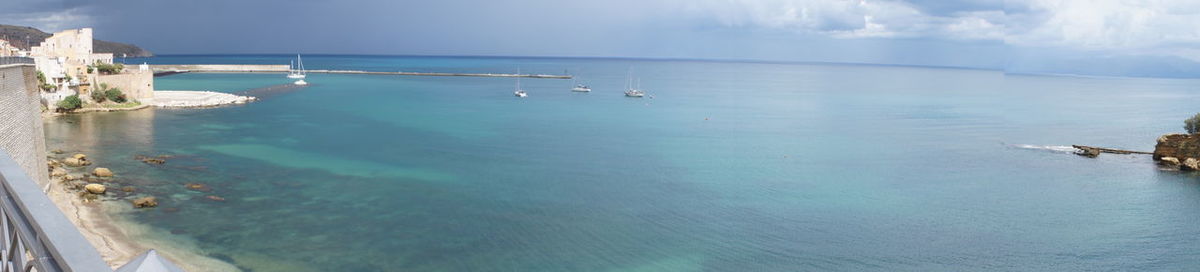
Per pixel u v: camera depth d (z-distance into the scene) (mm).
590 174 60500
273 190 49625
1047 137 95938
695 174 61844
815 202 52188
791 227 45188
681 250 40156
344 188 51406
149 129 78688
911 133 97688
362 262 35688
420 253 37531
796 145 82875
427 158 65750
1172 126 117062
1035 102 173500
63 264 4930
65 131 74625
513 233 41969
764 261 38719
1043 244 43438
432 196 50094
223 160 60312
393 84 189125
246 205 45031
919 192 56812
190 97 114500
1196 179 65312
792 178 61125
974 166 69938
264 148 68062
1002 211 51219
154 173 53094
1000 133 99750
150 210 42219
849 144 84625
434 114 107938
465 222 43750
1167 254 42406
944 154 77625
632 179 58812
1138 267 40094
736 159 70938
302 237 39000
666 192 54125
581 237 41812
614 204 49781
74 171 52344
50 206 5930
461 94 156375
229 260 34750
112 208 42094
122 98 99688
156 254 5016
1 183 7121
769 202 51781
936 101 170500
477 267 36125
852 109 140375
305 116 98688
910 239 43375
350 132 82875
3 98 35188
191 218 41219
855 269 38000
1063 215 50688
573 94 166750
